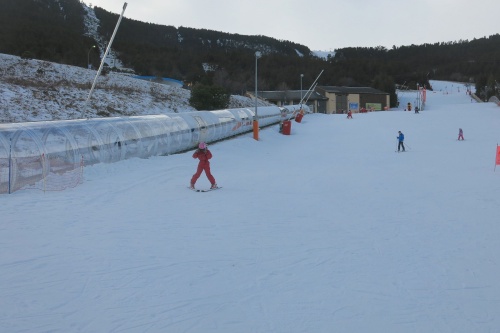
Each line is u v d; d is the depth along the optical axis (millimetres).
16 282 6441
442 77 180125
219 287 6492
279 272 7164
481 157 25109
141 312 5625
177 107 47719
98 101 39062
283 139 38625
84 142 17281
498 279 7027
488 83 104812
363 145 33500
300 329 5293
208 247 8367
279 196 13930
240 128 35844
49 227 9375
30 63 43781
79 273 6844
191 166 19969
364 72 146375
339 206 12586
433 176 18688
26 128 15789
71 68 47469
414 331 5332
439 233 9719
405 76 152000
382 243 8898
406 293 6434
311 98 93875
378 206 12625
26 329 5105
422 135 39062
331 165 22766
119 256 7672
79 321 5340
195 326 5305
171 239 8805
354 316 5668
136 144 20266
